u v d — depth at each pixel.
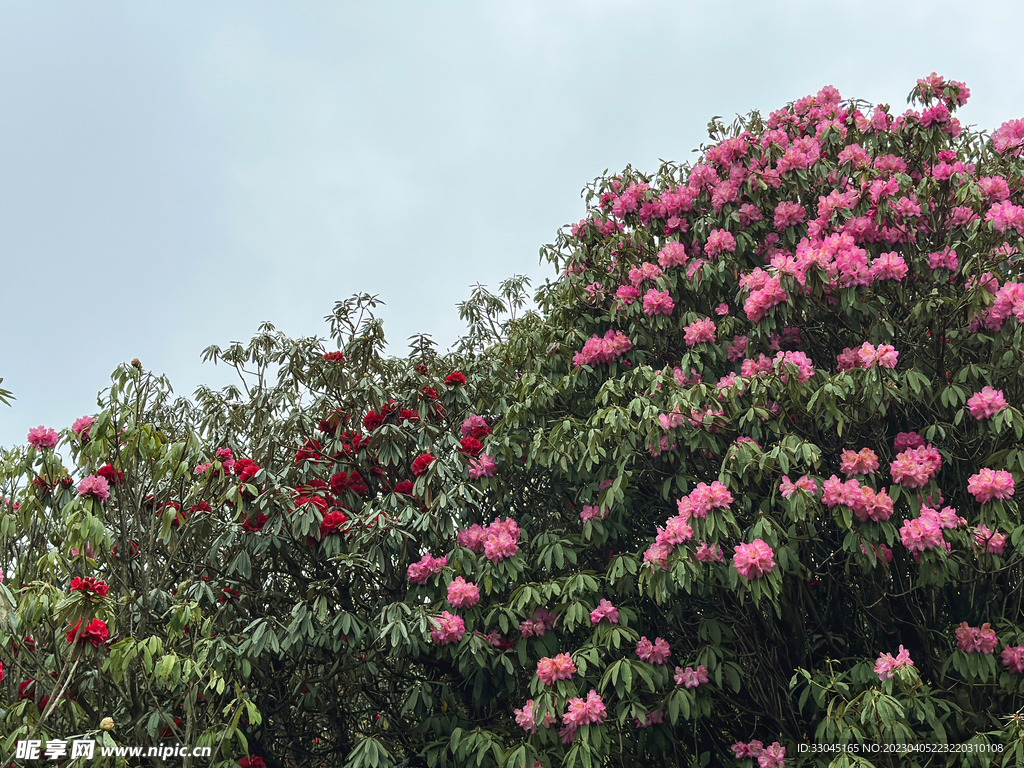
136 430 4.14
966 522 3.94
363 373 5.53
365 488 5.23
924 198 4.51
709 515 3.92
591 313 5.46
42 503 4.50
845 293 4.20
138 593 4.20
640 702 4.21
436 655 4.89
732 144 5.11
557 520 5.55
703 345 4.71
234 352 5.84
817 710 4.42
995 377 4.28
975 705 4.20
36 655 3.95
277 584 5.25
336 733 5.59
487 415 5.83
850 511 3.81
